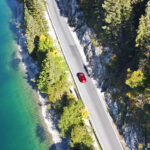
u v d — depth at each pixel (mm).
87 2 47438
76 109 34000
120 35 38250
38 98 50594
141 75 28688
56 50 44250
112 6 34281
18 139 44188
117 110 36469
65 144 40656
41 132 44562
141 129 30609
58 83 38062
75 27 55375
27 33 48219
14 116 48344
